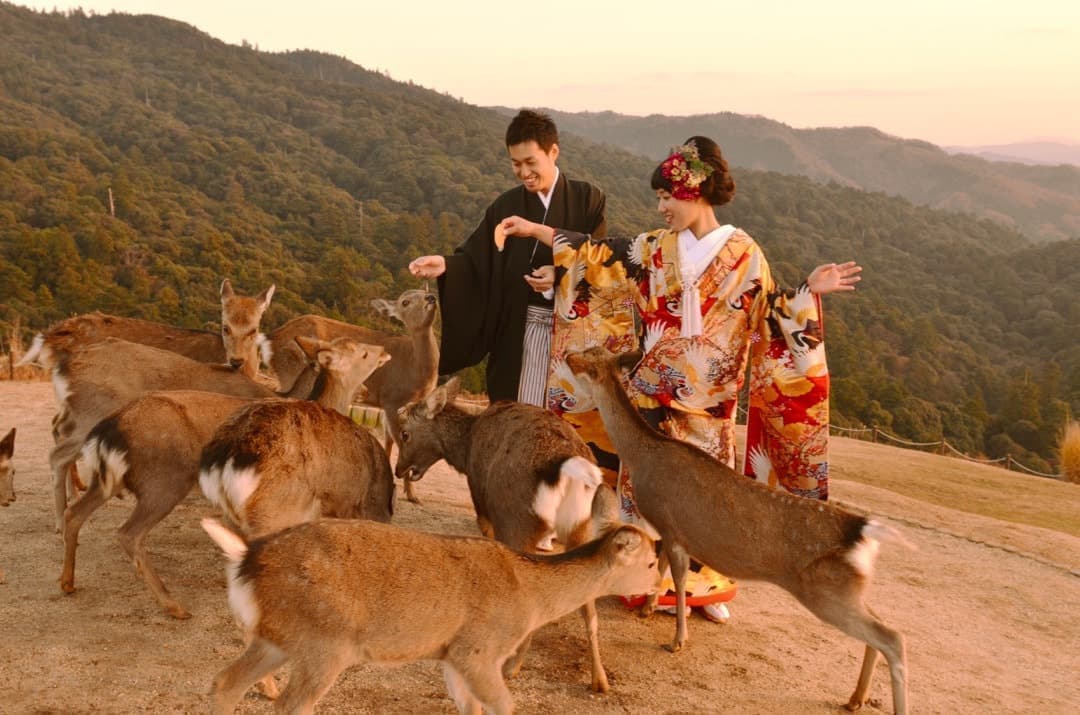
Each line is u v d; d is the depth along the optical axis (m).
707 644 6.09
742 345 5.98
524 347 6.93
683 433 6.03
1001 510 15.49
